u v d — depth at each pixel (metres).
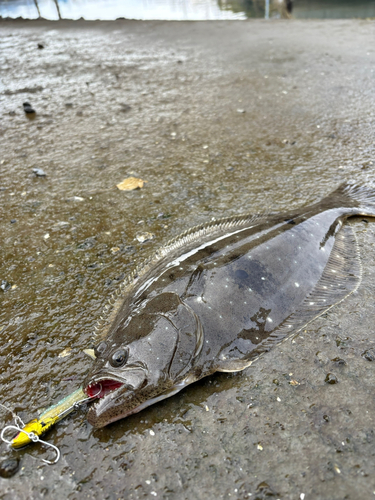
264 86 1.04
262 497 0.29
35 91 1.14
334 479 0.30
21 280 0.50
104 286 0.48
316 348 0.38
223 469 0.31
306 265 0.45
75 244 0.55
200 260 0.42
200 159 0.74
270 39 1.47
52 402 0.36
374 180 0.63
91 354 0.39
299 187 0.63
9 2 2.87
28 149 0.82
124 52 1.47
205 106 0.96
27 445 0.33
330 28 1.55
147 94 1.06
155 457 0.32
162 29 1.78
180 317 0.36
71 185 0.69
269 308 0.40
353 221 0.54
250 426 0.33
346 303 0.42
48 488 0.30
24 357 0.40
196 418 0.34
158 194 0.65
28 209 0.63
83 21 2.12
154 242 0.54
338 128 0.81
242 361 0.37
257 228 0.47
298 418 0.33
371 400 0.34
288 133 0.81
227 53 1.35
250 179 0.67
